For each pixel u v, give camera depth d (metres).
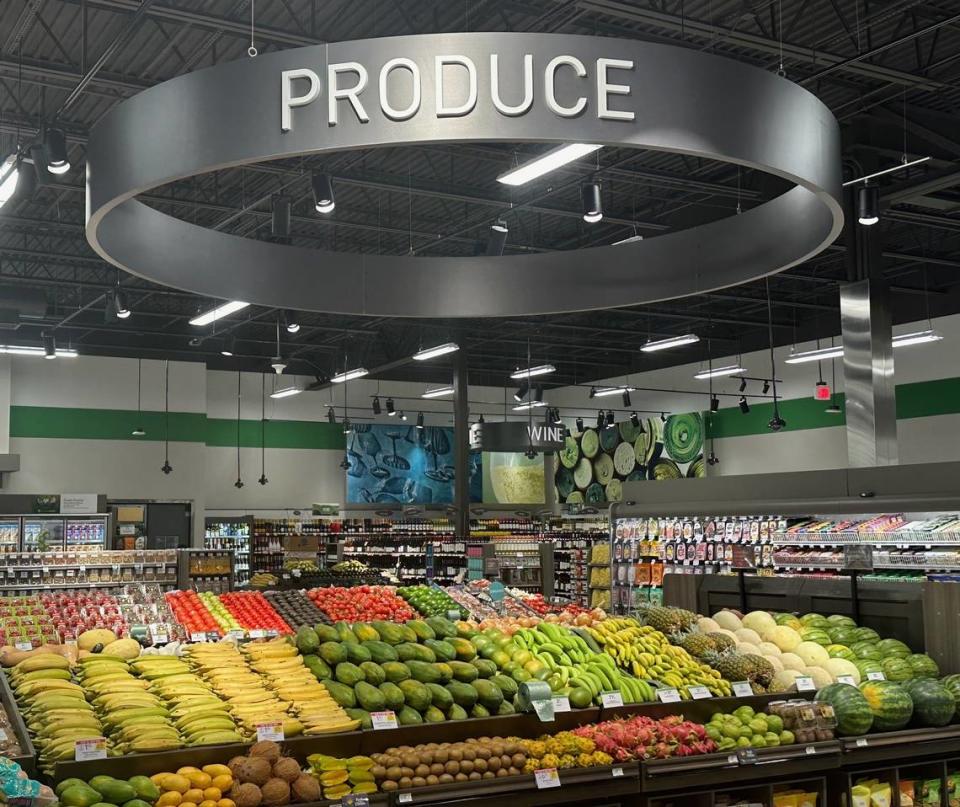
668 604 9.64
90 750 4.47
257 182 15.21
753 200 15.04
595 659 6.20
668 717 5.81
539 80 4.45
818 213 6.16
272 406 27.77
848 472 10.73
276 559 23.73
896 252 18.16
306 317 23.58
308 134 4.50
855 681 6.79
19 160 10.28
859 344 13.42
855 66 10.77
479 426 21.48
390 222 17.36
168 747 4.66
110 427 24.09
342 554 23.19
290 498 27.66
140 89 11.59
